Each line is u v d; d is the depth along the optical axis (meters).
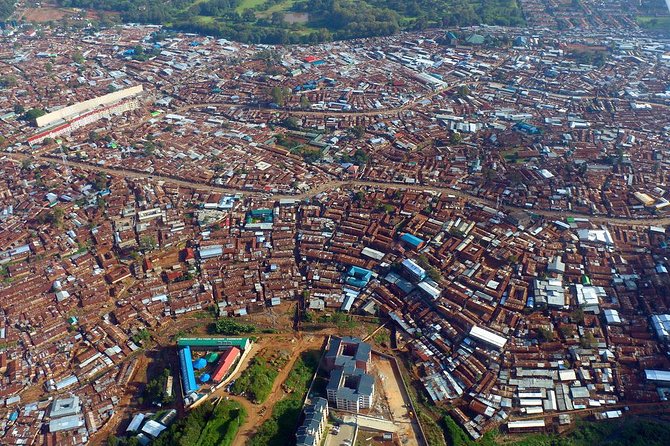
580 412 165.25
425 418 164.88
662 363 176.38
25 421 167.88
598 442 156.12
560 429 160.88
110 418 169.75
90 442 163.00
